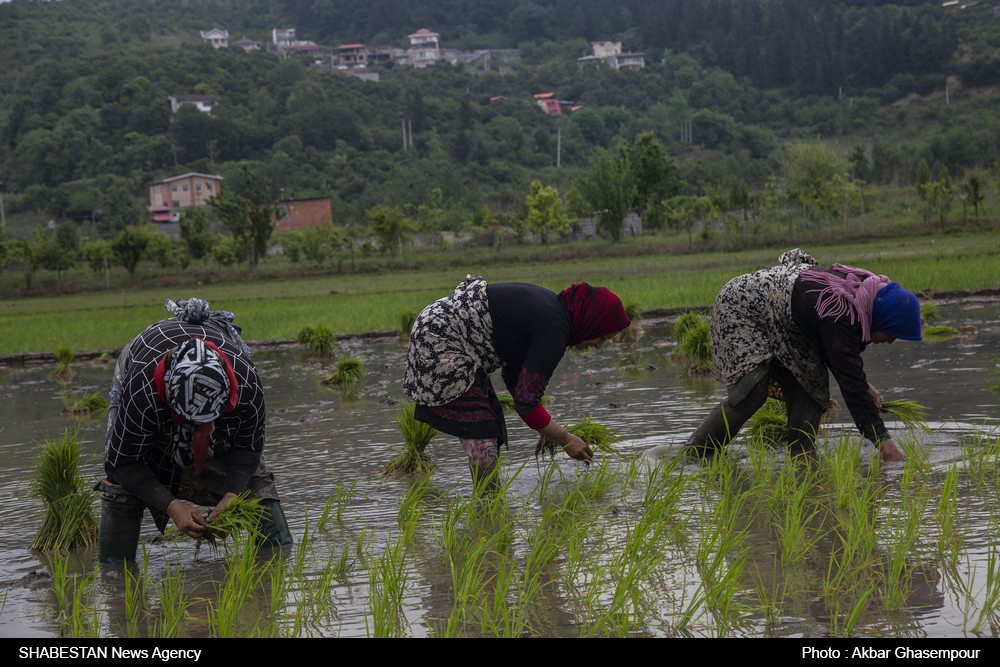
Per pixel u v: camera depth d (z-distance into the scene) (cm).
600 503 540
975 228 4072
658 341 1439
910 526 440
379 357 1462
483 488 521
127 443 450
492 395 560
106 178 13400
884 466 574
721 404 641
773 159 14025
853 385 582
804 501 511
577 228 5841
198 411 426
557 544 452
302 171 13188
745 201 5375
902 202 5950
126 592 402
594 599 389
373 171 13488
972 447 602
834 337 584
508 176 14212
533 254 4850
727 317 633
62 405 1112
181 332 464
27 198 13038
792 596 380
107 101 16450
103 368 1585
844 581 392
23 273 5431
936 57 17862
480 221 6569
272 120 15738
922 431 648
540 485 580
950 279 1967
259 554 475
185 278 5016
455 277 3803
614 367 1158
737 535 461
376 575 427
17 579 459
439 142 15288
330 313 2295
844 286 589
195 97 16275
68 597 426
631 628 356
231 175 13012
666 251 4466
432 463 659
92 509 573
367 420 864
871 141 15362
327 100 16300
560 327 532
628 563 426
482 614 378
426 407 549
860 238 4175
